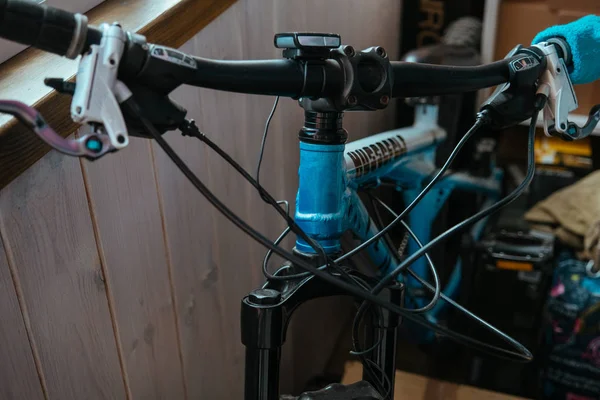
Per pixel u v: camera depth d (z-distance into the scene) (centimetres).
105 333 71
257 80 46
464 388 117
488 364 143
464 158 149
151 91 43
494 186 144
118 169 70
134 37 41
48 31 38
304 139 55
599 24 61
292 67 48
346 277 52
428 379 121
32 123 39
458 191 147
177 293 86
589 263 131
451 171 133
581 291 125
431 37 165
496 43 150
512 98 59
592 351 124
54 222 61
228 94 91
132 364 77
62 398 65
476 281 140
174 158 42
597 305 122
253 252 108
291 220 50
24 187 57
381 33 163
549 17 142
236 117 95
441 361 155
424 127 122
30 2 38
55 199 61
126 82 42
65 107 57
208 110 87
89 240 67
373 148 93
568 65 62
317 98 51
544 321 133
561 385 129
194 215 88
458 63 127
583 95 142
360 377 120
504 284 137
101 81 39
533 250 134
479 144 149
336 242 59
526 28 145
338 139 55
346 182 67
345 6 134
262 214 110
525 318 139
